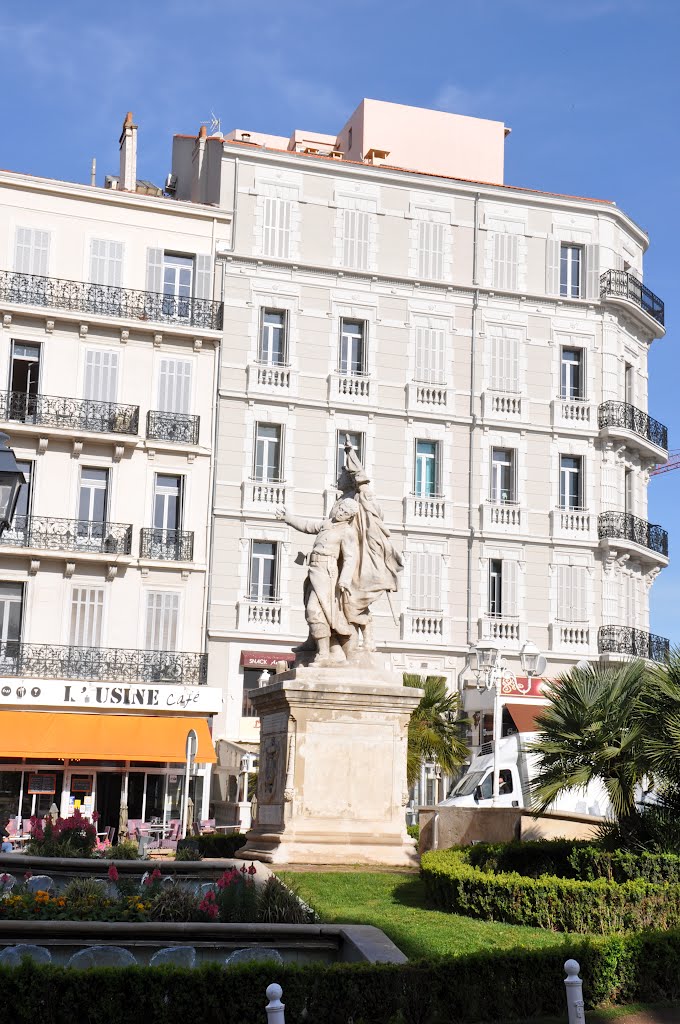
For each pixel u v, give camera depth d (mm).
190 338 43906
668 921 12336
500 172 54781
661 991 10789
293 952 10430
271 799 15961
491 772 27453
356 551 16547
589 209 48844
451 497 45750
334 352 45469
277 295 45219
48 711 39875
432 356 46438
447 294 46969
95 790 39656
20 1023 8562
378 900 13250
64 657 40688
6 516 12734
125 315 43469
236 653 42406
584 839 15906
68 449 42031
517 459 46750
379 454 45281
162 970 8875
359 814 15406
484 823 17500
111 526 41969
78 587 41375
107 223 43969
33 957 9461
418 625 44406
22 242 43031
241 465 43781
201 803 40062
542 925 12227
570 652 45906
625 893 12133
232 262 45000
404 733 15805
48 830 20609
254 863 14836
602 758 14320
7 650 40406
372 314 46031
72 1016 8641
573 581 46531
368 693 15633
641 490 50438
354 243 46219
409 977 9367
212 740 41094
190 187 49781
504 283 47656
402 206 46938
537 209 48406
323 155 48750
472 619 45094
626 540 47156
